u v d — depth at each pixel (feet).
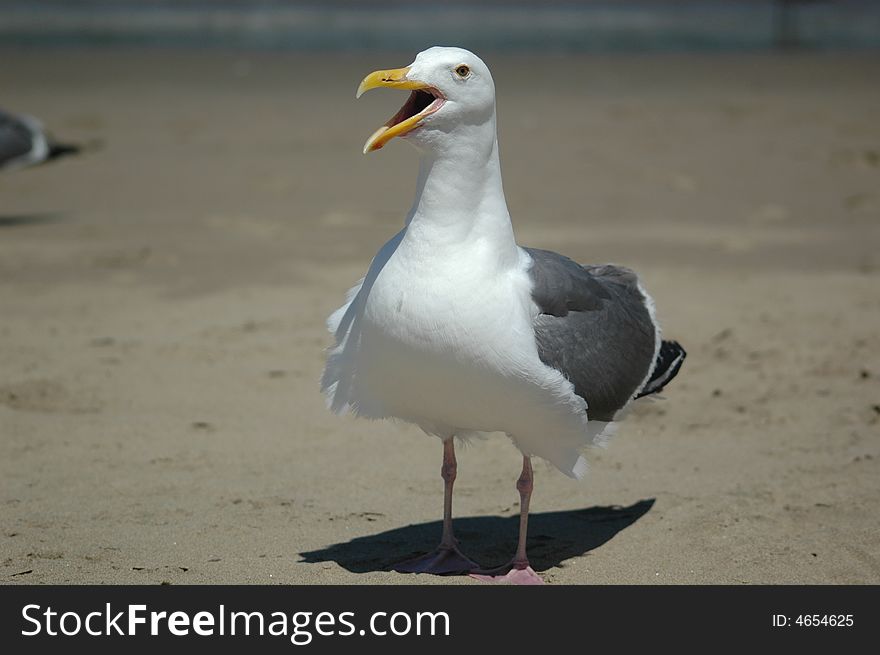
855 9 154.51
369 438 27.96
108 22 136.46
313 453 26.91
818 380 31.89
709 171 61.62
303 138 70.64
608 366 20.27
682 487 24.90
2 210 54.90
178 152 67.10
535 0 164.14
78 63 99.96
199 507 23.67
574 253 45.37
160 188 58.90
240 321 37.60
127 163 64.54
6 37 118.83
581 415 19.52
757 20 142.61
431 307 18.67
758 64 100.48
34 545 21.71
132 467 25.82
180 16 145.07
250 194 57.36
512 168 62.03
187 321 37.63
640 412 29.73
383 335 19.08
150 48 110.42
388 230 50.44
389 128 18.85
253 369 32.96
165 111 79.41
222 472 25.64
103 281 42.75
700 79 92.48
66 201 56.54
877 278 42.32
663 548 21.91
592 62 101.71
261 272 43.80
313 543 22.04
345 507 23.89
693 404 30.25
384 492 24.75
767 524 22.88
